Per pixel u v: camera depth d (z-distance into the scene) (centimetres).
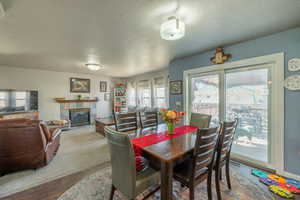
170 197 129
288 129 210
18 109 434
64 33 216
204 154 138
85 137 411
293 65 203
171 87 395
